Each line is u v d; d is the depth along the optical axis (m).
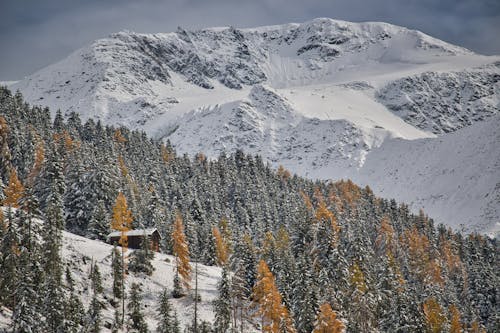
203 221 111.38
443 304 87.50
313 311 62.81
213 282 80.94
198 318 67.00
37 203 61.06
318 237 84.12
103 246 78.06
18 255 52.56
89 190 92.69
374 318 71.00
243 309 73.25
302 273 65.69
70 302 51.97
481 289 104.94
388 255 86.75
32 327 48.28
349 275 77.12
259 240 108.50
